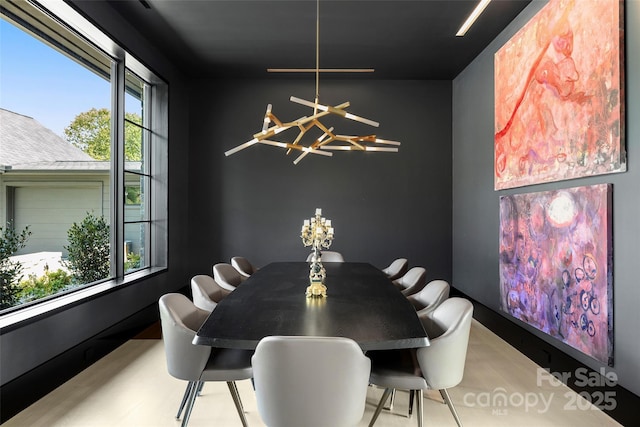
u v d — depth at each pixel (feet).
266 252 21.26
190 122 21.21
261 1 13.29
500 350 13.43
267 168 21.29
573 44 10.47
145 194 18.04
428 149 21.38
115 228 14.83
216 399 9.73
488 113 16.63
